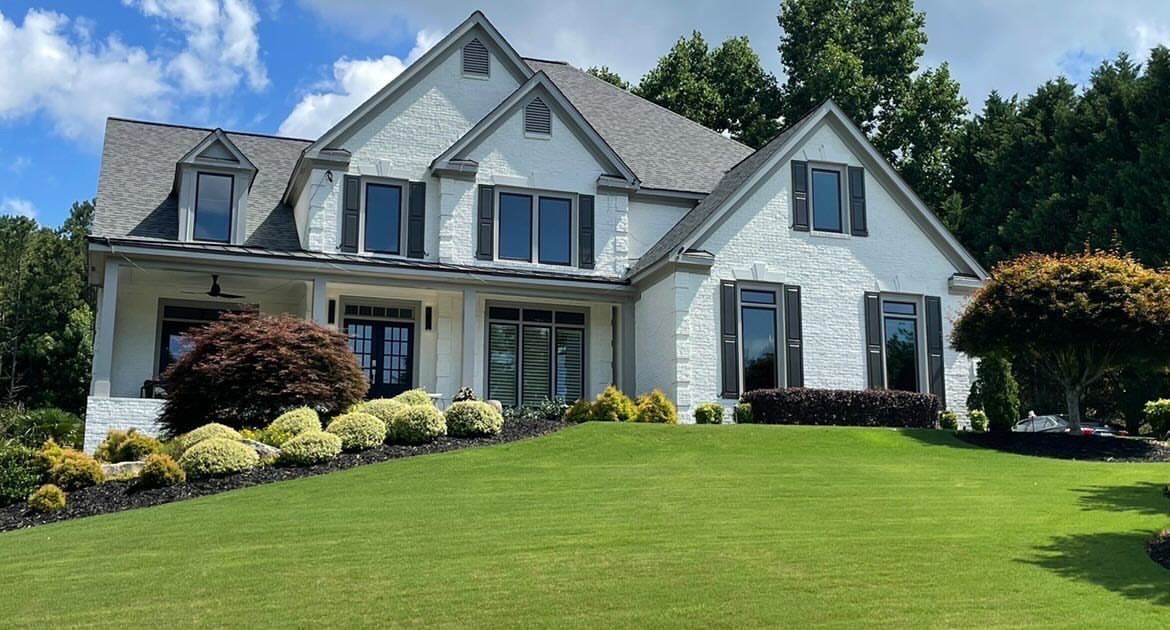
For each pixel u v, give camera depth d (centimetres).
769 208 2408
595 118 2883
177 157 2620
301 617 828
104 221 2322
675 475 1472
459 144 2434
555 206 2508
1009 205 4069
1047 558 984
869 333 2422
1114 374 3434
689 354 2273
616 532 1098
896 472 1523
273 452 1580
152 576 964
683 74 4556
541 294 2416
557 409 2302
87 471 1488
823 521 1155
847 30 4622
